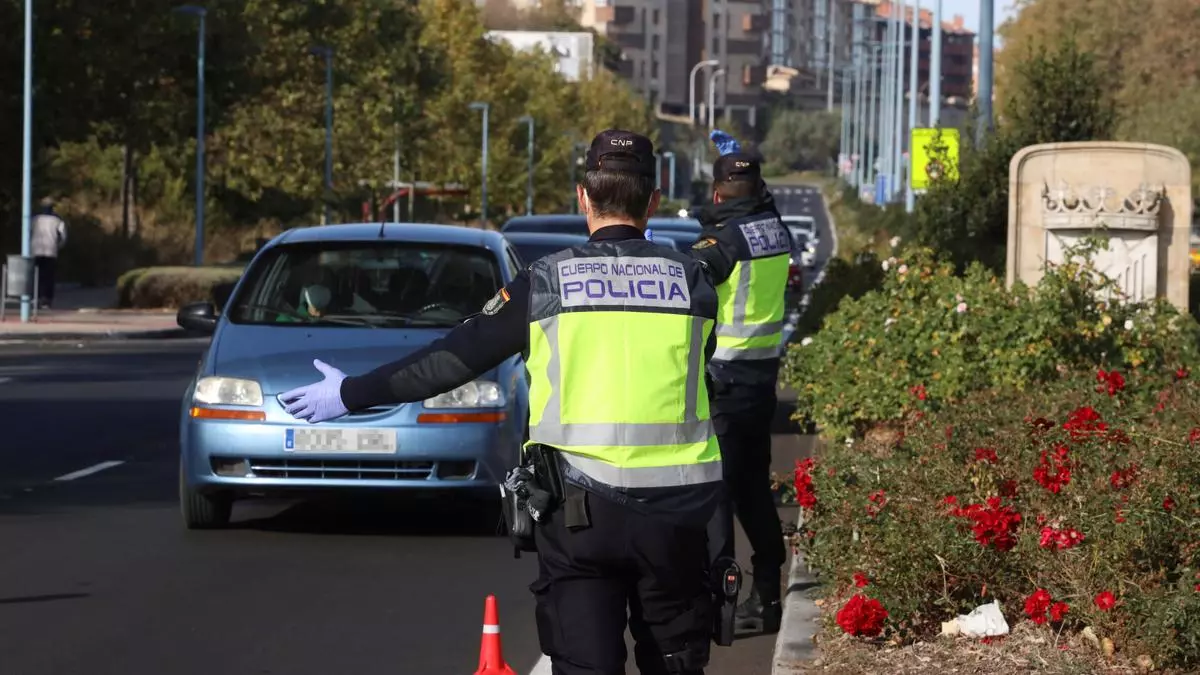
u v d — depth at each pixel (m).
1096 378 19.66
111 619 15.37
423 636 14.88
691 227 41.06
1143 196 30.94
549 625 8.71
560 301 8.53
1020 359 22.77
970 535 13.32
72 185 102.56
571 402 8.53
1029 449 15.30
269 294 20.70
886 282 25.22
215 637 14.73
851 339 24.36
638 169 8.84
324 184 110.00
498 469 19.11
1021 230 31.86
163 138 88.94
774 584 15.01
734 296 14.06
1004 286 24.77
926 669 12.48
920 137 57.88
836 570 14.67
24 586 16.80
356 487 18.89
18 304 69.94
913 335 23.41
